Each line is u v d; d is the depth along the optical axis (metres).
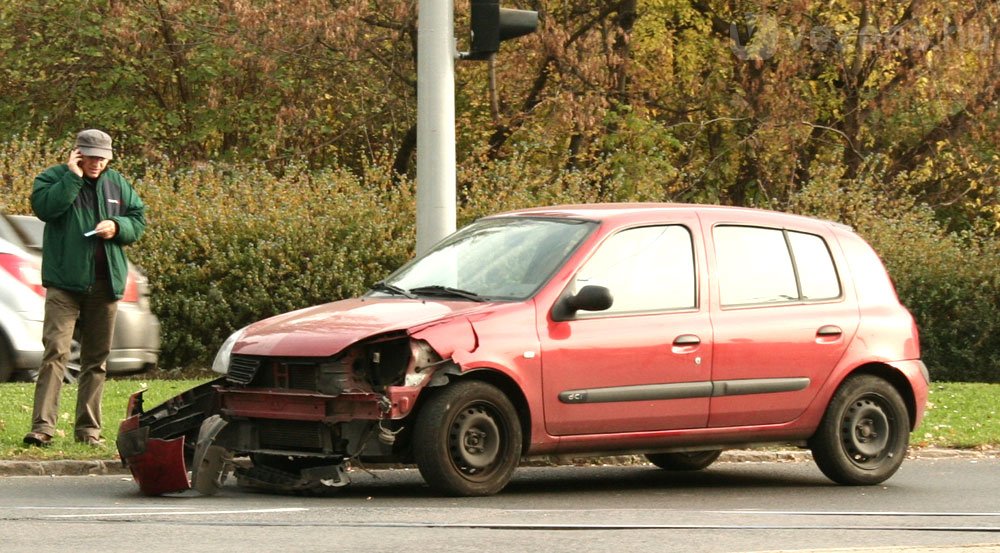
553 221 27.20
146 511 21.83
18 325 39.78
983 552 17.14
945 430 38.97
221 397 25.33
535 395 24.86
